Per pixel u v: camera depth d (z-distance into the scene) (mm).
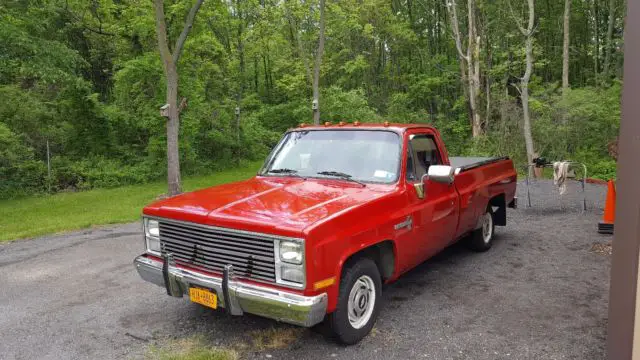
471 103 22797
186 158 19516
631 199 2701
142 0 17000
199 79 21516
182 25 17719
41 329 4477
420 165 4949
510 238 7586
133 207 11828
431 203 4859
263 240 3537
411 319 4477
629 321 2730
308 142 5156
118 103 20297
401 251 4379
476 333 4172
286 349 3912
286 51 28531
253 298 3465
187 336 4223
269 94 32812
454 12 22594
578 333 4145
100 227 9414
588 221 8688
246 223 3568
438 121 28031
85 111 18781
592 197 11242
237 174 19891
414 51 33312
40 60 14281
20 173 15875
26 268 6590
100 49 23062
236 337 4168
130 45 20172
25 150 16359
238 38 28859
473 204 5867
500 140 18984
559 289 5242
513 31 22141
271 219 3566
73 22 20875
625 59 2723
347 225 3688
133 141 20062
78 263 6773
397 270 4402
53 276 6176
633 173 2688
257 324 4418
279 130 28031
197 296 3854
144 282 5805
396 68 33219
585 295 5051
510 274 5781
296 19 21969
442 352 3830
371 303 4121
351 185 4504
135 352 3959
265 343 4031
